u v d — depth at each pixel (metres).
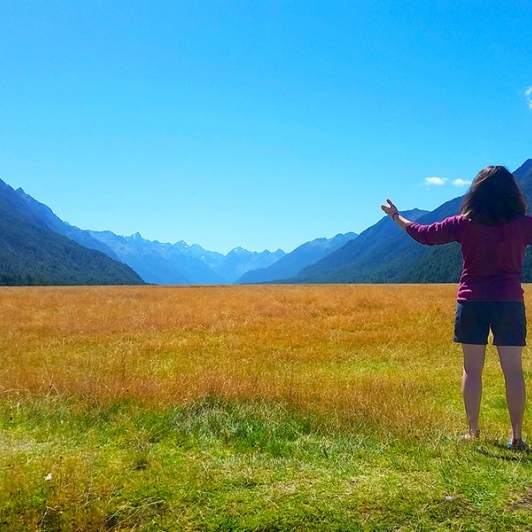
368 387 7.24
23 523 3.08
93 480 3.53
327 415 5.16
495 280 4.38
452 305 20.52
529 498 3.28
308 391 6.39
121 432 4.66
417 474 3.66
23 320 17.52
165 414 5.11
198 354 11.31
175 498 3.33
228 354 11.30
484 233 4.36
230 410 5.40
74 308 22.17
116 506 3.25
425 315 17.89
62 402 5.58
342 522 3.04
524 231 4.30
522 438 4.67
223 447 4.35
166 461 3.94
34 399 5.72
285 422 4.99
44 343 12.73
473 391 4.56
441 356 11.22
